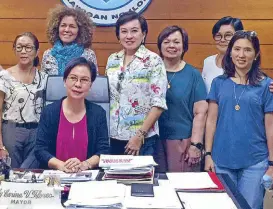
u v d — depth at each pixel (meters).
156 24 3.45
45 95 2.64
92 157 2.28
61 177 1.97
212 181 2.04
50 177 1.88
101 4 3.43
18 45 2.76
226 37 2.95
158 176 2.14
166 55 2.80
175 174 2.19
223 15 3.44
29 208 1.65
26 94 2.76
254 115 2.45
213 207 1.66
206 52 3.46
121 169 1.99
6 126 2.76
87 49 2.97
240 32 2.49
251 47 2.44
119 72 2.69
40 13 3.49
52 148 2.35
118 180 1.97
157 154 2.79
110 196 1.69
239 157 2.46
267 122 2.46
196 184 1.99
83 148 2.32
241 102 2.45
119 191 1.76
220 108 2.52
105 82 2.63
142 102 2.65
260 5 3.42
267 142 2.47
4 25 3.50
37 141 2.33
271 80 2.48
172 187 1.92
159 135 2.79
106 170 2.00
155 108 2.62
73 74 2.28
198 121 2.77
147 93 2.65
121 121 2.65
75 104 2.32
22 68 2.79
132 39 2.67
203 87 2.81
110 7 3.42
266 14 3.42
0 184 1.71
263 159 2.46
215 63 3.03
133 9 3.43
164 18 3.45
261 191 2.46
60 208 1.64
